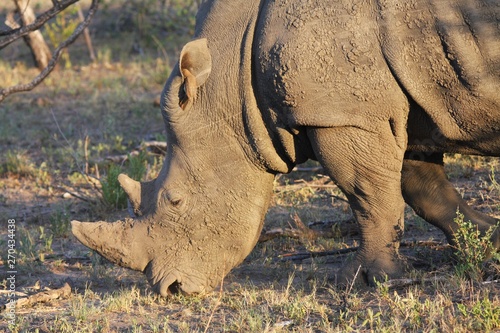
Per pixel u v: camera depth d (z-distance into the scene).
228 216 11.11
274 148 11.05
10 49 38.59
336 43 10.37
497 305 9.55
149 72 32.00
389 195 11.04
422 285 10.77
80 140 21.75
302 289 11.09
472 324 9.23
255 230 11.28
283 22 10.58
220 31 11.02
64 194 19.05
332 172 10.98
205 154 11.03
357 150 10.73
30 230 16.39
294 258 13.09
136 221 11.29
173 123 11.02
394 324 9.41
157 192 11.20
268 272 12.47
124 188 11.39
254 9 10.97
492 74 10.16
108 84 30.72
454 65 10.23
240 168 11.05
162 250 11.21
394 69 10.30
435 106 10.49
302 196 16.77
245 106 10.82
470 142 10.85
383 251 11.22
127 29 40.03
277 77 10.48
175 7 39.16
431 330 9.05
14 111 28.09
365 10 10.41
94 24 40.97
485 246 11.17
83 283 12.73
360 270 11.24
